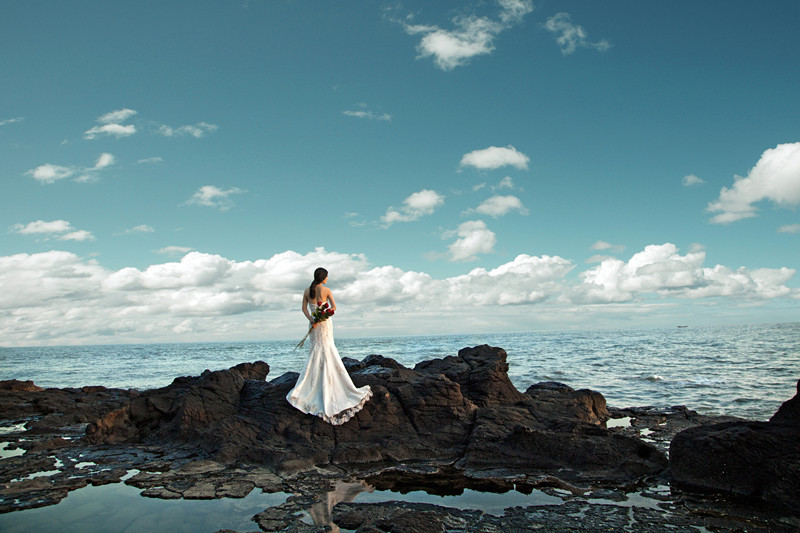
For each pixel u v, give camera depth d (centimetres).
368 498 650
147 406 1100
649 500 639
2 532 538
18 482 723
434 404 967
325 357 928
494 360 1171
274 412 952
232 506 621
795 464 630
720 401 1568
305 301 950
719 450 686
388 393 977
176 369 4144
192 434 963
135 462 848
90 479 739
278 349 9762
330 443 875
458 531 535
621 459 783
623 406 1511
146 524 559
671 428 1097
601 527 545
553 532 532
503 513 591
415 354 5378
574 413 1010
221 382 1068
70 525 558
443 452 862
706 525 550
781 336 7475
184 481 725
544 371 2650
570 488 693
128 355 7612
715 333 10950
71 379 3158
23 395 1728
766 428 706
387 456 842
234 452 847
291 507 614
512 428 906
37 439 1129
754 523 555
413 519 553
